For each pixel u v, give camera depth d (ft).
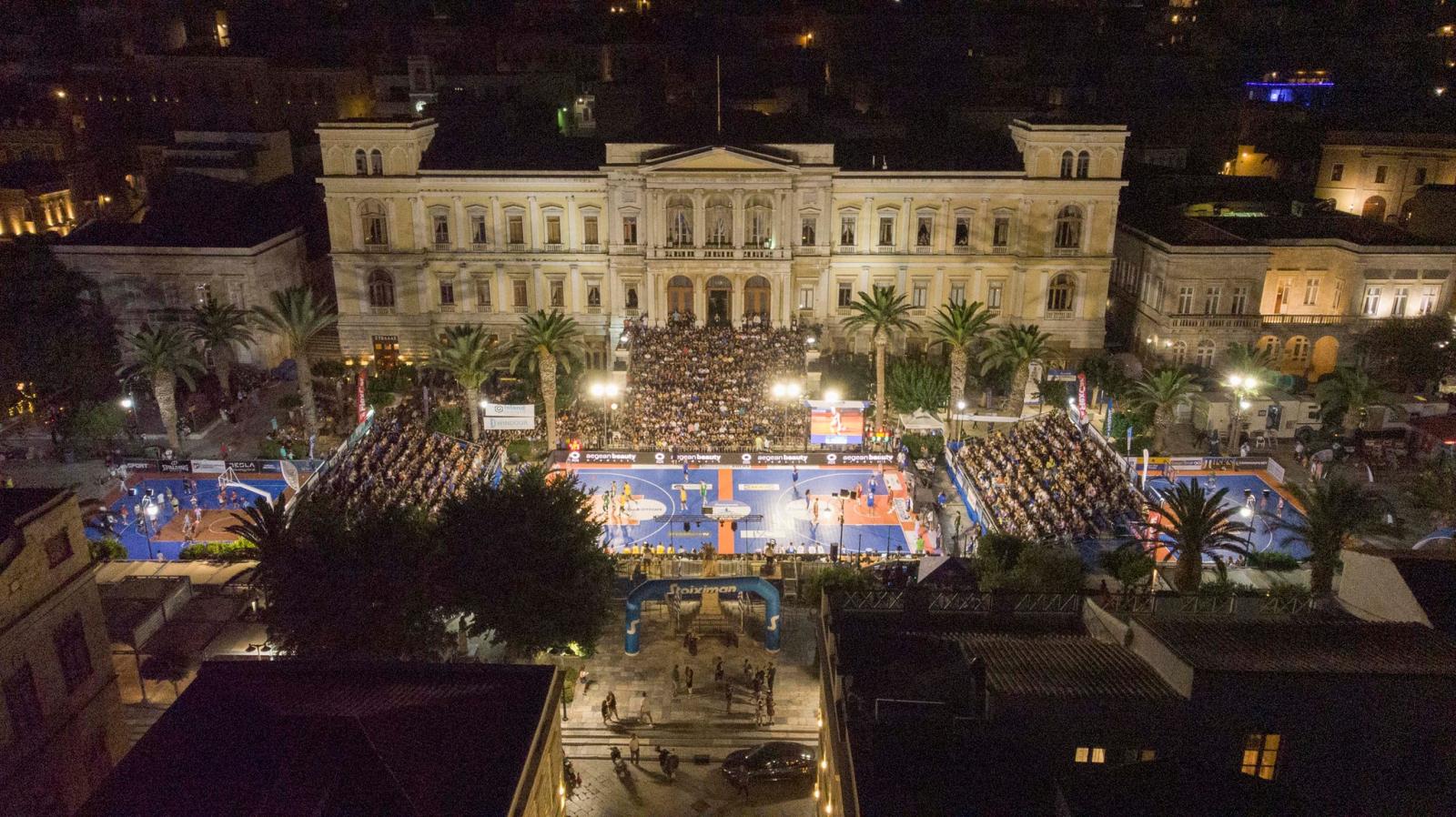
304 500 217.56
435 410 290.15
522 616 166.09
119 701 157.69
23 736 136.05
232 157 389.39
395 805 103.60
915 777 99.35
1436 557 141.28
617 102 412.98
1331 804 107.04
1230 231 342.64
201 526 242.99
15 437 295.89
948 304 287.89
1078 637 131.13
